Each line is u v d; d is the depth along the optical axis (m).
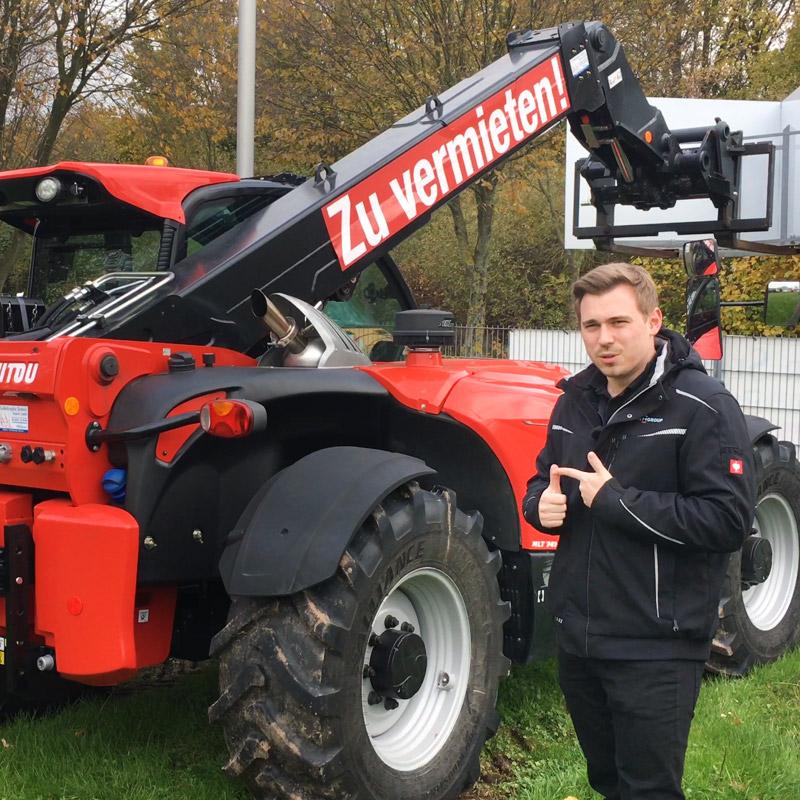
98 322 2.99
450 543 3.03
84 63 12.91
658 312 2.22
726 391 2.15
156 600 2.96
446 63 14.87
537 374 4.24
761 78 18.22
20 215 3.72
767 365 8.69
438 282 23.72
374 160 3.58
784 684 4.19
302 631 2.64
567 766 3.25
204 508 2.89
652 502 2.08
